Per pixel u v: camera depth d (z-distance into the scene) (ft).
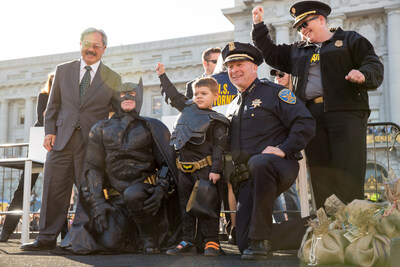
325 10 13.47
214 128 11.95
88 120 15.49
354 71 11.59
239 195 11.59
